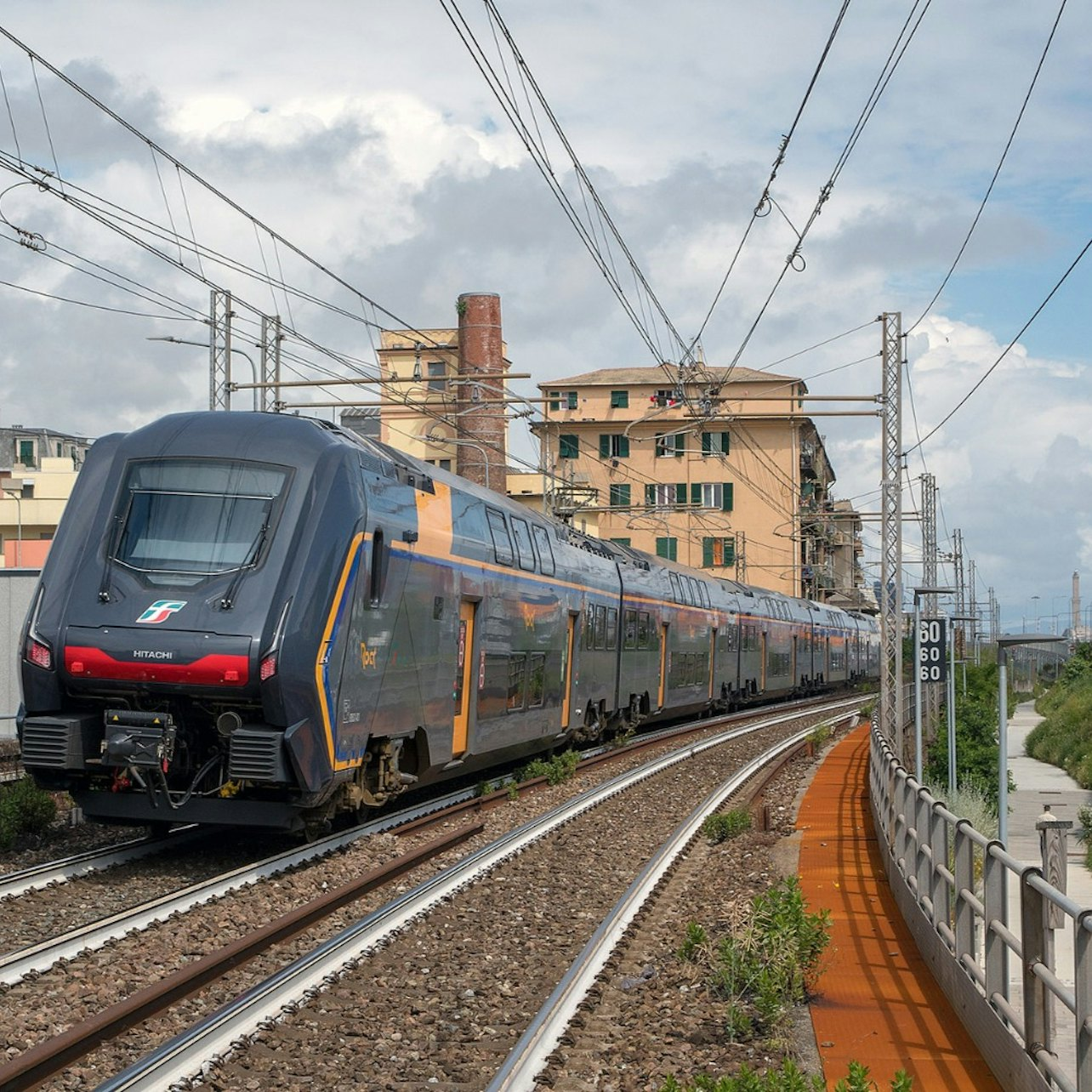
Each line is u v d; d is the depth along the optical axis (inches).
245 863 511.5
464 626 701.3
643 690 1235.9
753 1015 332.5
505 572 769.6
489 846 571.2
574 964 370.9
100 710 508.4
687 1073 289.9
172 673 482.3
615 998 352.5
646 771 949.2
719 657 1612.9
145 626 486.0
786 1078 245.6
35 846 548.4
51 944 346.3
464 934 421.7
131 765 490.0
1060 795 1163.9
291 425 538.0
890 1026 323.0
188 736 505.0
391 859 538.9
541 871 543.2
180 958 356.8
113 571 502.6
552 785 880.3
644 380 2819.9
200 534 506.9
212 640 480.4
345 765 524.4
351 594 520.1
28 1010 304.5
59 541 518.0
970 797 835.4
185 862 512.4
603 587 1065.5
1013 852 807.7
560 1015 321.1
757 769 1039.0
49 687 496.7
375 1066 284.2
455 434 2343.8
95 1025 277.0
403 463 632.4
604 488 2817.4
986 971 292.7
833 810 780.6
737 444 2805.1
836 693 2596.0
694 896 518.0
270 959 360.8
